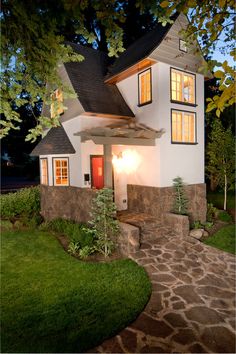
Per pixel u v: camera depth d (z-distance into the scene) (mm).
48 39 3664
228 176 12719
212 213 11906
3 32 3434
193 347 3730
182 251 7512
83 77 11172
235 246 8266
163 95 9664
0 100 3719
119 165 11250
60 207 10984
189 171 10711
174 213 9789
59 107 4184
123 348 3664
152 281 5762
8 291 5113
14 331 3900
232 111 16625
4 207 11109
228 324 4281
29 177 28625
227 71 2379
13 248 7715
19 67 3674
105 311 4457
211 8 3043
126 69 10172
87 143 10039
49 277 5727
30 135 4145
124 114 10688
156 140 9727
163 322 4293
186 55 10203
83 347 3609
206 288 5500
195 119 10820
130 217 9867
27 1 3414
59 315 4316
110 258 6957
